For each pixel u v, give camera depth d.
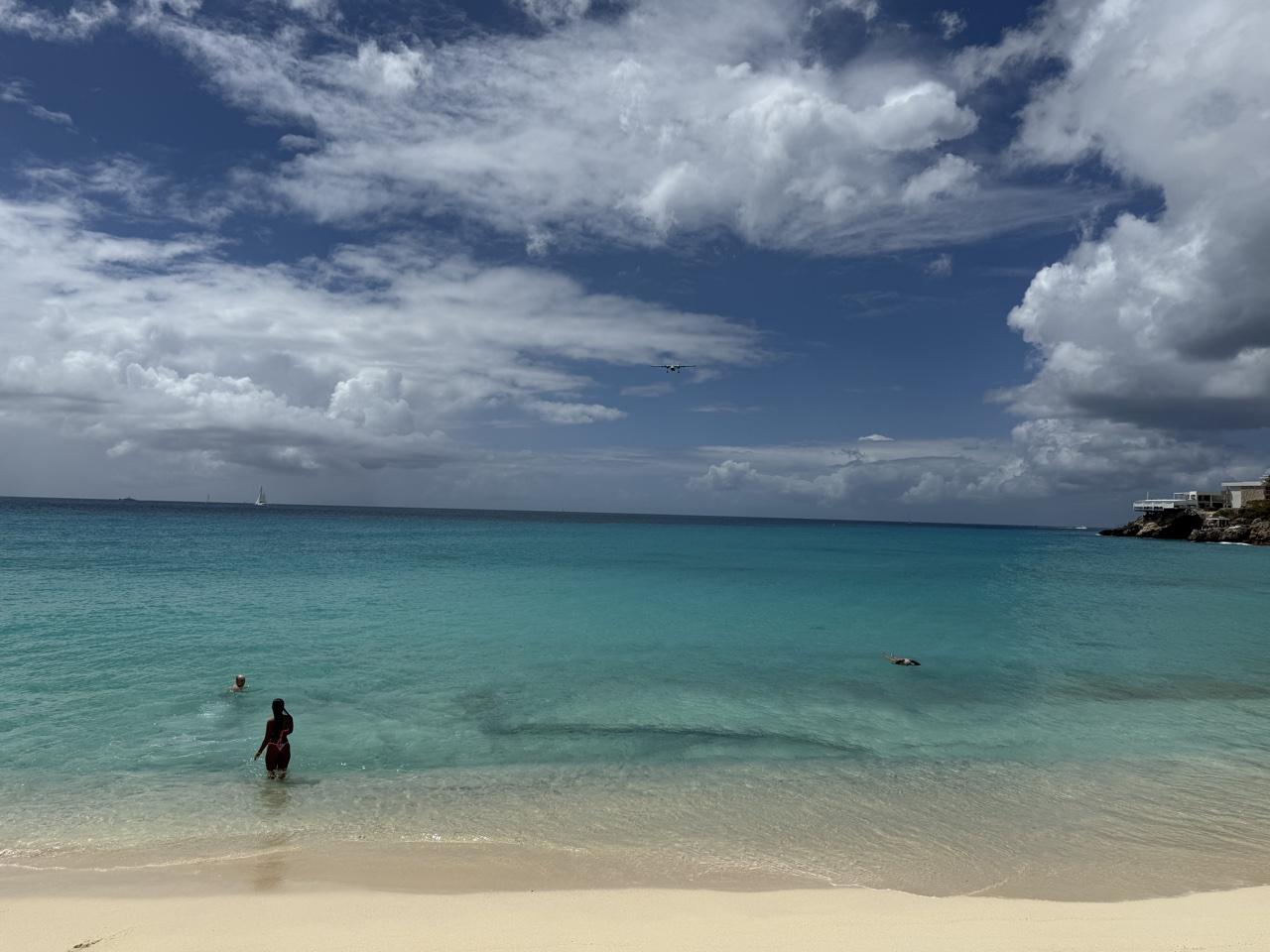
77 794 11.10
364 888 8.37
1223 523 133.62
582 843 9.78
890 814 10.97
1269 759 13.92
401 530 110.31
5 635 22.38
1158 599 41.28
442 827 10.22
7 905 7.72
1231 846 10.07
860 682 19.34
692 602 34.03
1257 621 32.81
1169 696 18.72
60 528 83.75
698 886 8.59
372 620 26.70
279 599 31.27
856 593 39.81
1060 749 14.36
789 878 8.88
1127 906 8.03
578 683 18.41
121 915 7.50
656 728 15.03
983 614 33.09
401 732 14.40
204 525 104.00
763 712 16.41
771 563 59.56
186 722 14.60
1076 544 124.06
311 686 17.41
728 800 11.39
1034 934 7.17
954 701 17.81
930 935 7.14
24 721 14.38
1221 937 7.11
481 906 7.85
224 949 6.74
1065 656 23.59
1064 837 10.27
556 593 36.12
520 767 12.72
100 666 18.67
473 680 18.41
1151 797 11.84
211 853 9.30
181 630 23.73
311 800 11.08
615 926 7.33
